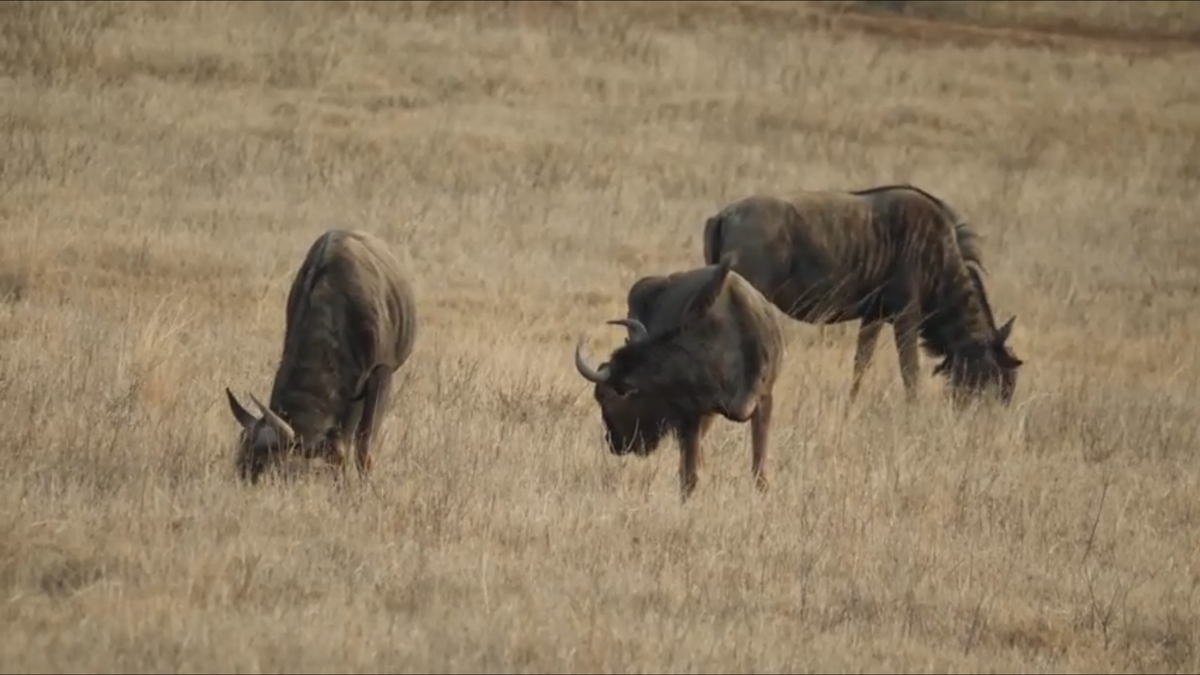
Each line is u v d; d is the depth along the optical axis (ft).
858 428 165.58
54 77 317.01
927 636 107.76
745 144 333.42
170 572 107.24
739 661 97.86
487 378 170.09
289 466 128.77
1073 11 457.27
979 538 132.46
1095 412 181.27
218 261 226.17
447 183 287.89
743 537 124.98
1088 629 112.68
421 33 374.02
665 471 144.05
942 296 190.19
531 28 387.96
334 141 304.30
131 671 90.17
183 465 131.95
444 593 107.45
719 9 422.00
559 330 208.44
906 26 428.15
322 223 256.73
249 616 100.01
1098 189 325.62
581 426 157.28
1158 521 143.13
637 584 112.16
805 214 185.88
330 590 106.32
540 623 101.96
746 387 135.74
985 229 295.69
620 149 319.68
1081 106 375.25
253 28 361.92
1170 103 383.86
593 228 271.08
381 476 133.69
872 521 132.87
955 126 356.18
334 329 132.26
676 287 137.28
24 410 142.10
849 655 101.30
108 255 222.07
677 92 360.07
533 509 126.82
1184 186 333.01
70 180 263.70
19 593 102.68
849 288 187.21
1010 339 227.61
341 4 384.27
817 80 375.04
